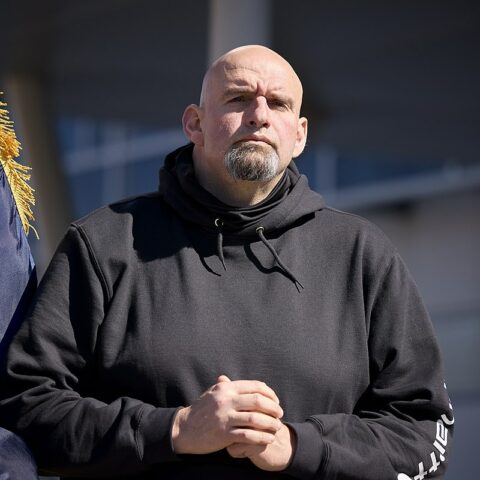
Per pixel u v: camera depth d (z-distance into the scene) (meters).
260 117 10.58
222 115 10.73
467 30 35.22
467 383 52.44
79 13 35.91
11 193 11.21
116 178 64.94
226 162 10.62
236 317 10.37
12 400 10.16
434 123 44.88
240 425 9.54
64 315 10.45
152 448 9.71
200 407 9.70
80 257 10.63
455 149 48.16
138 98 44.59
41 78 43.16
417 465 10.20
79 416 9.94
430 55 37.66
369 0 32.91
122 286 10.51
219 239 10.68
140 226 10.88
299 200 10.92
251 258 10.67
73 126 66.62
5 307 10.61
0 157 11.24
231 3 30.08
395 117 44.50
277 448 9.73
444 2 32.94
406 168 58.81
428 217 58.03
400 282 10.84
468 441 48.75
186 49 38.69
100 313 10.45
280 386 10.20
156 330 10.29
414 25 34.97
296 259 10.73
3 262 10.70
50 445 9.96
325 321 10.48
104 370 10.28
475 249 56.25
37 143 43.84
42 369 10.24
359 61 38.81
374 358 10.59
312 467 9.79
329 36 36.28
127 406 9.95
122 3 34.75
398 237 58.69
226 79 10.80
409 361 10.60
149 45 38.59
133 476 10.12
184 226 10.84
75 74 42.41
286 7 33.62
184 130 11.23
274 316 10.39
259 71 10.81
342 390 10.35
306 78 41.12
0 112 11.48
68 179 44.66
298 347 10.30
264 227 10.76
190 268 10.58
